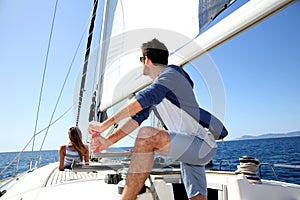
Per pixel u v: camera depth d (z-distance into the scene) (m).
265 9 1.15
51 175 1.97
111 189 1.43
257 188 1.52
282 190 1.52
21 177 2.21
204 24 1.61
